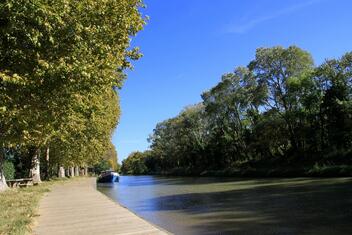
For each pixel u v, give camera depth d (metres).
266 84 62.59
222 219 18.09
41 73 13.96
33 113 16.67
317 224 15.52
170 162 131.88
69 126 31.66
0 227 12.75
